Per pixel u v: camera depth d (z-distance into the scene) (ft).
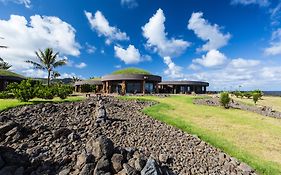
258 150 36.91
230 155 32.96
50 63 150.92
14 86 80.33
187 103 95.14
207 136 40.60
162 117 54.03
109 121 42.91
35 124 37.52
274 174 27.63
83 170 20.62
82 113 49.98
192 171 26.58
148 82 158.61
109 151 22.40
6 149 23.17
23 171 21.12
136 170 21.18
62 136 31.24
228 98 93.81
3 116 37.35
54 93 71.72
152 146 33.40
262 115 79.25
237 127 52.85
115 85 159.53
